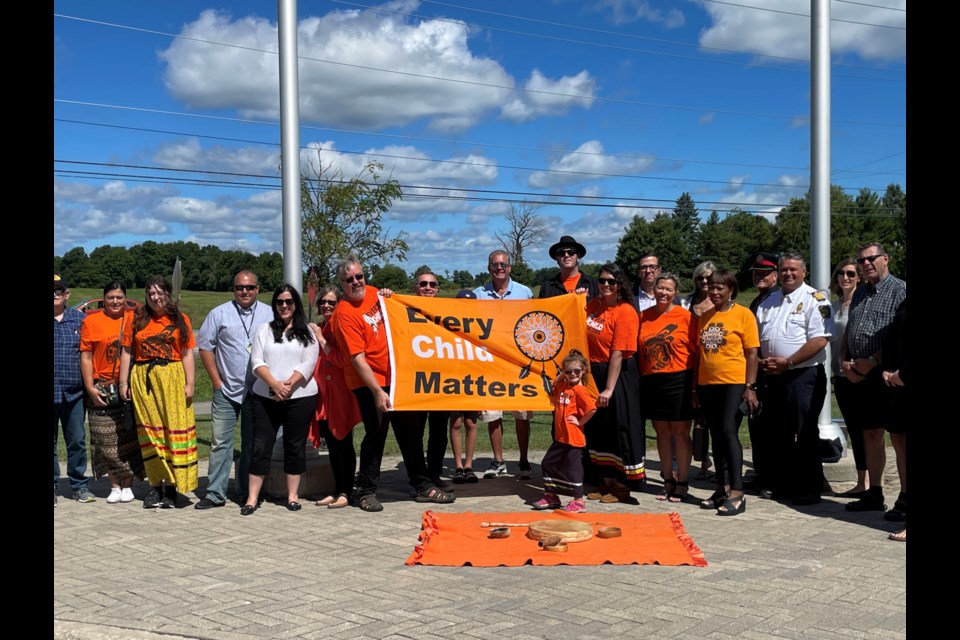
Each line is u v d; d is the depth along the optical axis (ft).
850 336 24.66
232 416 25.99
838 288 27.30
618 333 25.38
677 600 16.12
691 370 25.63
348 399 25.68
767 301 26.16
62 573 18.57
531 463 33.86
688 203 348.79
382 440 25.58
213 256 246.88
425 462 28.63
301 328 24.95
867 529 22.08
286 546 20.86
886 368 22.38
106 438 25.91
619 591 16.74
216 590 17.13
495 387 25.89
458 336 25.96
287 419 25.05
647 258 29.55
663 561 18.72
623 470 25.73
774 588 16.81
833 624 14.71
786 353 25.22
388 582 17.60
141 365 25.12
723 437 24.32
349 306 25.04
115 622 15.16
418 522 23.48
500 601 16.20
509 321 26.21
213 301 189.98
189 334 25.77
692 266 310.24
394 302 25.80
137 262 238.89
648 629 14.56
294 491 25.34
